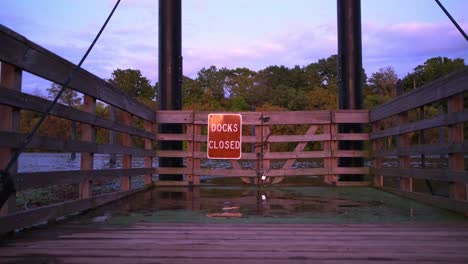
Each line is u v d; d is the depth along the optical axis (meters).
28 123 20.14
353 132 7.97
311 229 3.67
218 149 7.65
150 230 3.62
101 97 5.19
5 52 3.09
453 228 3.72
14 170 3.27
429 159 17.45
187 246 3.00
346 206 5.34
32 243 3.08
